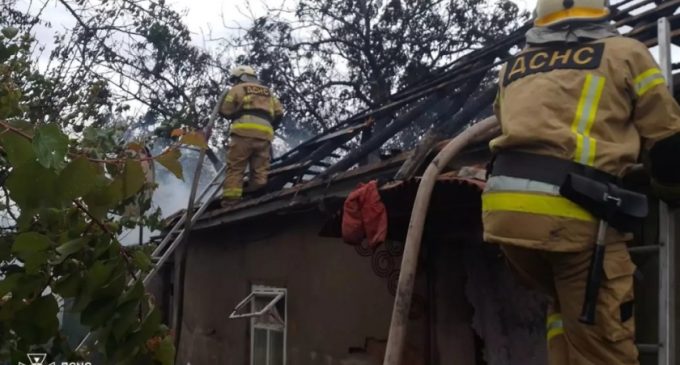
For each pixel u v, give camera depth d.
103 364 2.27
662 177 2.74
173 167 2.50
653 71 2.73
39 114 5.70
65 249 2.15
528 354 4.19
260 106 7.53
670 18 4.50
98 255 2.23
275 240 7.38
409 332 5.00
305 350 6.61
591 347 2.70
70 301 2.50
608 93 2.74
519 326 4.27
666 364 3.01
